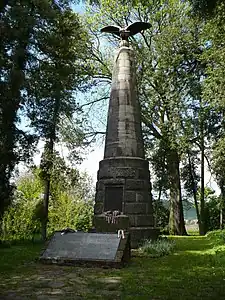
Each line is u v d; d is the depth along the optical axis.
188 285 6.86
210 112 21.66
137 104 14.72
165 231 25.97
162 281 7.25
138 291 6.40
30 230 19.03
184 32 21.95
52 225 22.48
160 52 22.12
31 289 6.57
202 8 8.22
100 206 13.48
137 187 13.38
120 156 13.77
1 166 14.47
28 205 19.09
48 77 16.33
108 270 8.48
